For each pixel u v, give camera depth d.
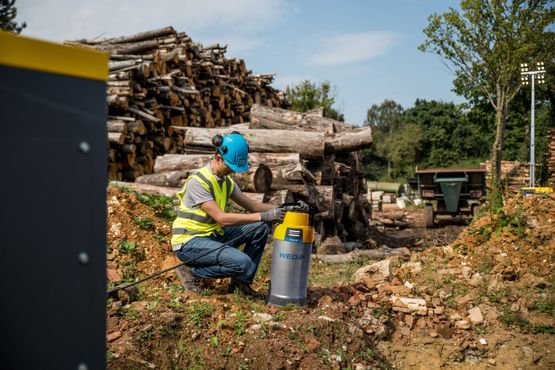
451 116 52.34
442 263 5.68
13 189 1.43
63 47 1.50
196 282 4.46
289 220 4.19
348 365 3.79
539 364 4.29
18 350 1.46
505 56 18.48
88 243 1.59
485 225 6.03
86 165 1.57
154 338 3.57
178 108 11.05
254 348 3.60
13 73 1.42
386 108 85.00
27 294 1.47
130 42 11.32
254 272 4.54
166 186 8.11
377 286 5.14
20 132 1.44
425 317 4.69
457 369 4.30
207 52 13.20
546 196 6.37
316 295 4.68
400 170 49.81
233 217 4.14
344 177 10.08
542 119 30.44
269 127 9.13
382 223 15.48
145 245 5.12
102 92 1.60
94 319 1.61
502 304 4.91
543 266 5.40
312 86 25.92
